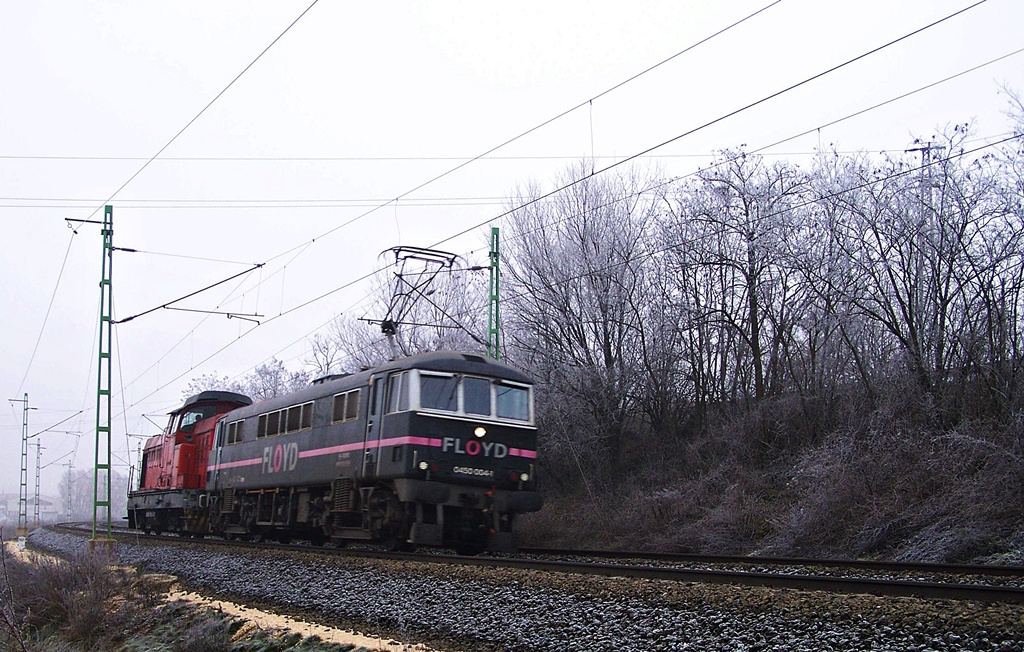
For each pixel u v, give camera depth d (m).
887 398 23.89
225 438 28.42
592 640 9.64
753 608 9.67
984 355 23.67
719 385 31.89
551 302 33.44
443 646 10.65
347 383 20.83
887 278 26.98
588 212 34.12
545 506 31.00
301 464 22.36
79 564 18.78
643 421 33.44
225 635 12.95
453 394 18.64
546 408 31.39
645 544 25.34
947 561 17.31
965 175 25.53
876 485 21.31
